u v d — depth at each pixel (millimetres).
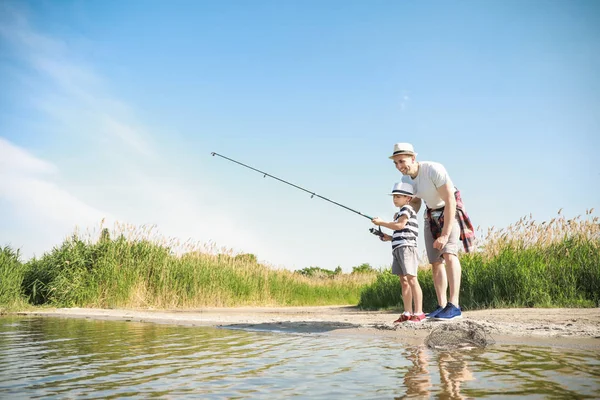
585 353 3184
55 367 2957
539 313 5777
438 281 5066
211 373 2723
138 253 12711
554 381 2314
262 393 2219
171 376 2643
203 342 4188
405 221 5027
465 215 5121
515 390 2146
